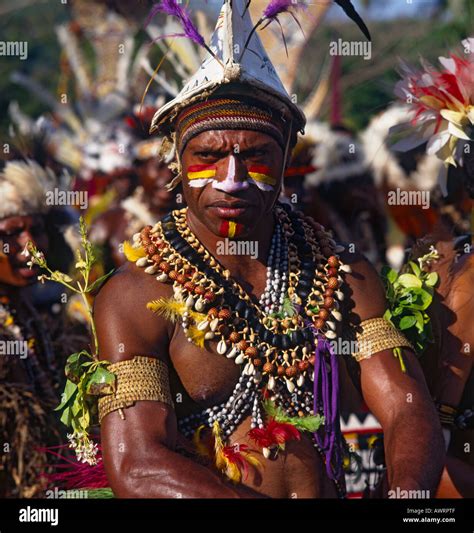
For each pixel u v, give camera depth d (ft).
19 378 17.10
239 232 11.82
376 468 14.66
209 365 11.85
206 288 12.01
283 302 12.25
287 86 18.38
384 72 37.14
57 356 17.92
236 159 11.69
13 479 16.37
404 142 14.70
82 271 12.39
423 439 11.80
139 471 11.07
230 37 12.01
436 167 20.79
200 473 11.11
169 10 12.16
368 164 24.75
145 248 12.22
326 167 25.25
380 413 12.12
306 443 11.96
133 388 11.43
